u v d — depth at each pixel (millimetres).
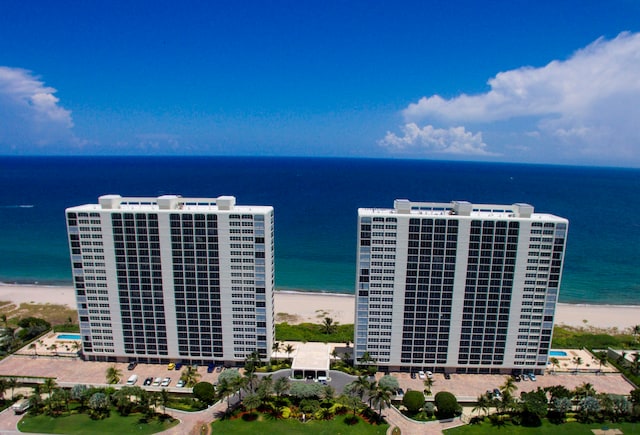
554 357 139250
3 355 134625
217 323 126750
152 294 125375
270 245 122438
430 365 127750
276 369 127438
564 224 114188
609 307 196750
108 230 120875
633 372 128875
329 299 199500
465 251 117250
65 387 119250
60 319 177375
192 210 121125
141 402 106938
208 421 105375
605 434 102312
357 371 127312
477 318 122875
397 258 118438
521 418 108000
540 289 119938
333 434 100000
